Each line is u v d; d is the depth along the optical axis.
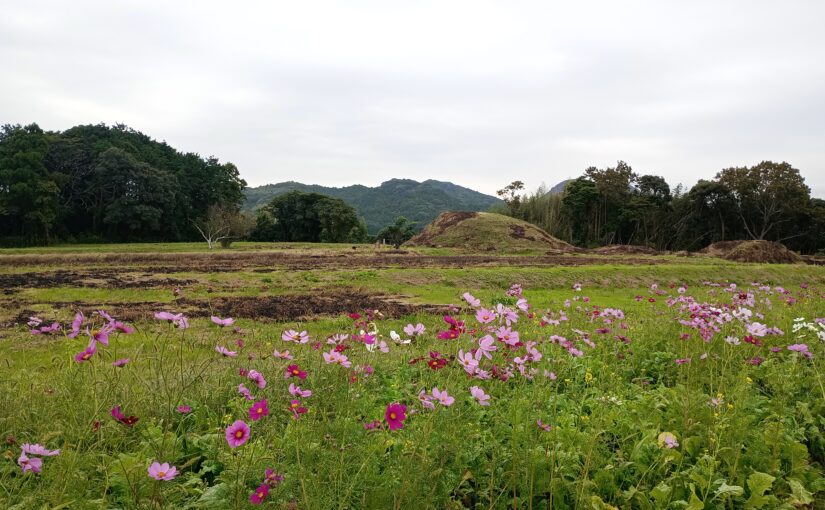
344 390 3.12
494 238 47.12
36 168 51.03
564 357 5.52
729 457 3.53
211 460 3.37
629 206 66.31
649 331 7.50
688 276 23.58
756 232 65.06
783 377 4.68
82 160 59.84
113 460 2.92
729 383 5.07
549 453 3.26
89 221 60.28
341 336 3.84
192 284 18.09
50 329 3.79
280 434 3.27
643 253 44.78
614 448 3.83
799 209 59.75
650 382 5.89
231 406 4.23
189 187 68.00
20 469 2.82
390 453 3.00
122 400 3.78
